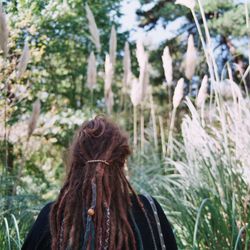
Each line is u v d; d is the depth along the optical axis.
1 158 7.41
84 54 12.28
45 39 9.67
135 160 6.48
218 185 4.50
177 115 10.22
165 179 5.09
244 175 4.54
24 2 8.55
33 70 10.13
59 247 2.17
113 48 7.03
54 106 10.20
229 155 4.44
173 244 2.30
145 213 2.25
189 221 4.38
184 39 14.87
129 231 2.17
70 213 2.19
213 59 4.71
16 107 8.47
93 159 2.25
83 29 11.70
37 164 10.20
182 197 4.89
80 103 12.96
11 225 4.63
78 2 10.56
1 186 5.33
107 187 2.20
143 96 6.98
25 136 9.26
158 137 9.02
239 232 3.90
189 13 14.37
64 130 10.13
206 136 4.82
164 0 14.85
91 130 2.31
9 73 7.80
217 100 4.66
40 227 2.28
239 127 4.64
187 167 4.97
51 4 9.20
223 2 13.45
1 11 5.82
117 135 2.31
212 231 4.24
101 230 2.14
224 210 4.28
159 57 14.80
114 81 13.84
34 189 8.19
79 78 12.83
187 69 6.38
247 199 4.24
